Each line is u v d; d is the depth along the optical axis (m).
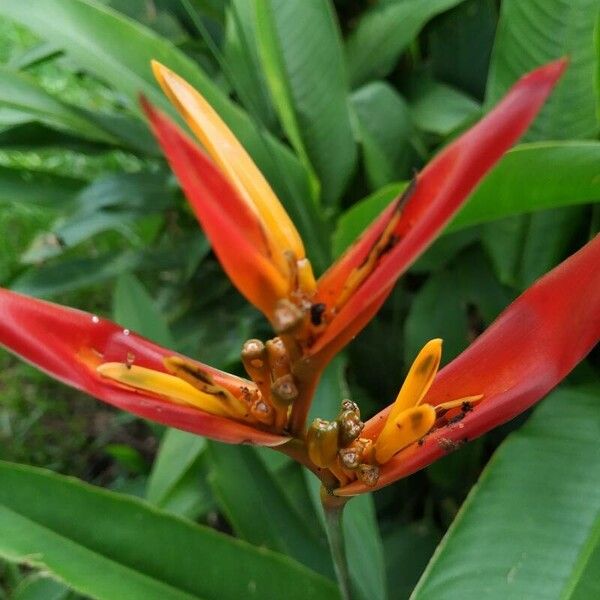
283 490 0.63
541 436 0.54
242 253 0.33
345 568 0.45
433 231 0.32
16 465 0.53
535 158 0.53
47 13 0.69
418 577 0.72
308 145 0.71
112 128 0.86
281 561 0.54
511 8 0.60
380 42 0.81
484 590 0.49
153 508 0.53
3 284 1.08
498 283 0.73
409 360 0.73
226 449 0.63
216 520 0.93
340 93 0.70
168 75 0.37
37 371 1.15
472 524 0.51
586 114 0.61
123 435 1.14
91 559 0.52
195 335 0.88
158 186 0.91
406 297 0.82
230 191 0.34
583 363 0.66
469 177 0.31
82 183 0.97
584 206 0.64
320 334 0.35
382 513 0.81
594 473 0.52
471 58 0.83
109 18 0.69
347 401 0.39
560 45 0.60
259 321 0.87
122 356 0.38
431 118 0.79
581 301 0.39
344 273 0.35
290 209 0.70
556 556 0.49
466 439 0.38
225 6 0.87
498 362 0.40
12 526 0.52
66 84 1.55
